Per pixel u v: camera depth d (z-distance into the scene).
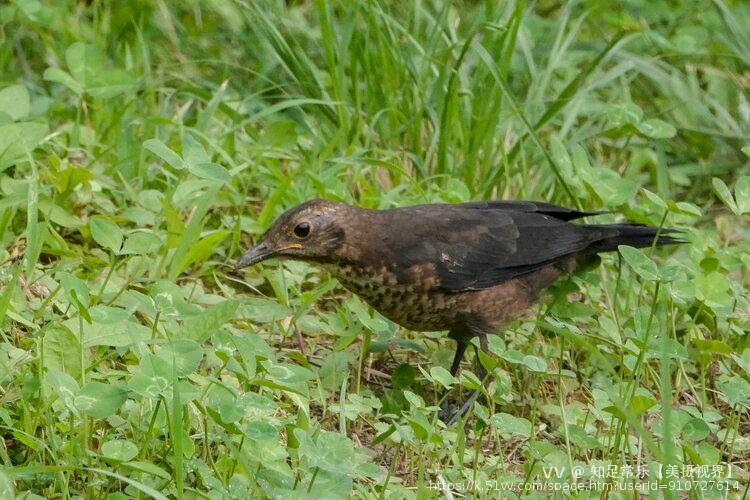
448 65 13.71
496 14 14.24
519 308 11.17
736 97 15.67
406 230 10.67
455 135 13.49
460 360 11.16
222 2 15.92
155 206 11.90
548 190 13.29
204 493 8.07
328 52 13.55
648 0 17.27
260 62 15.39
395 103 13.78
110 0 16.11
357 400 9.27
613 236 11.44
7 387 8.72
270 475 8.18
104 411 7.80
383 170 13.36
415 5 14.25
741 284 12.31
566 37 15.74
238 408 7.82
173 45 15.81
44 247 11.16
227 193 12.49
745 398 9.40
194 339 8.84
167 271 11.21
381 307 10.83
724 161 14.98
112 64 15.46
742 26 16.64
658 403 9.94
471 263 10.79
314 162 12.84
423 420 8.34
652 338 9.65
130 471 8.06
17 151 10.73
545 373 9.27
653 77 15.09
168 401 8.07
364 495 8.22
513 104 12.44
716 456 8.82
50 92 14.93
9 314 9.24
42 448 8.17
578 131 14.02
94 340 8.82
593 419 9.84
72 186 11.46
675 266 9.91
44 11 14.95
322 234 10.45
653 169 14.72
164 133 13.53
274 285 11.06
